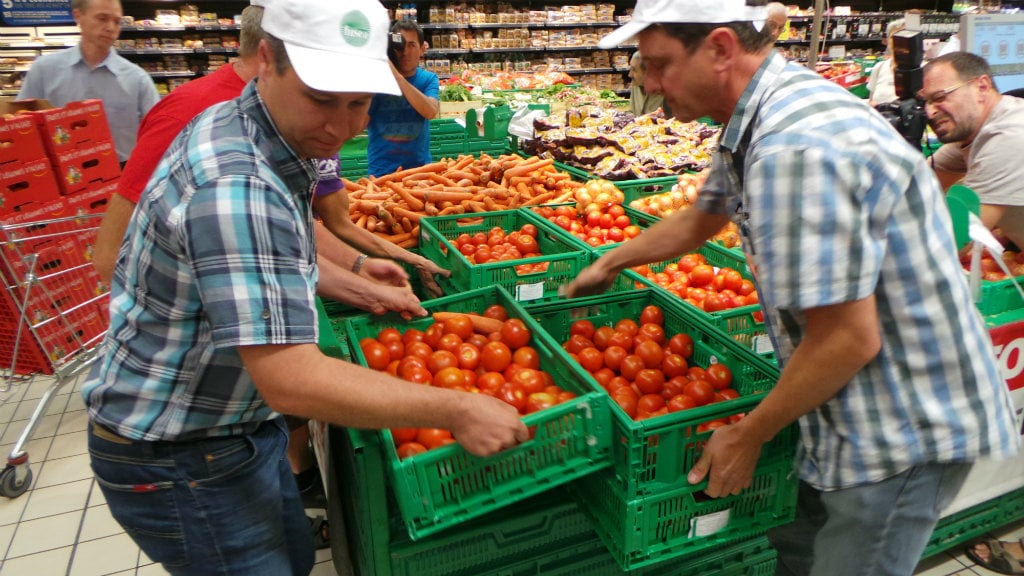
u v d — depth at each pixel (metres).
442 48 9.97
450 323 1.84
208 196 1.01
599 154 3.84
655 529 1.37
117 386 1.24
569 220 3.04
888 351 1.16
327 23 1.01
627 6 11.04
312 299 1.10
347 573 1.89
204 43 9.06
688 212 1.69
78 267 2.93
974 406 1.20
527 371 1.60
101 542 2.58
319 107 1.06
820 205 0.99
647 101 6.54
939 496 1.26
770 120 1.07
